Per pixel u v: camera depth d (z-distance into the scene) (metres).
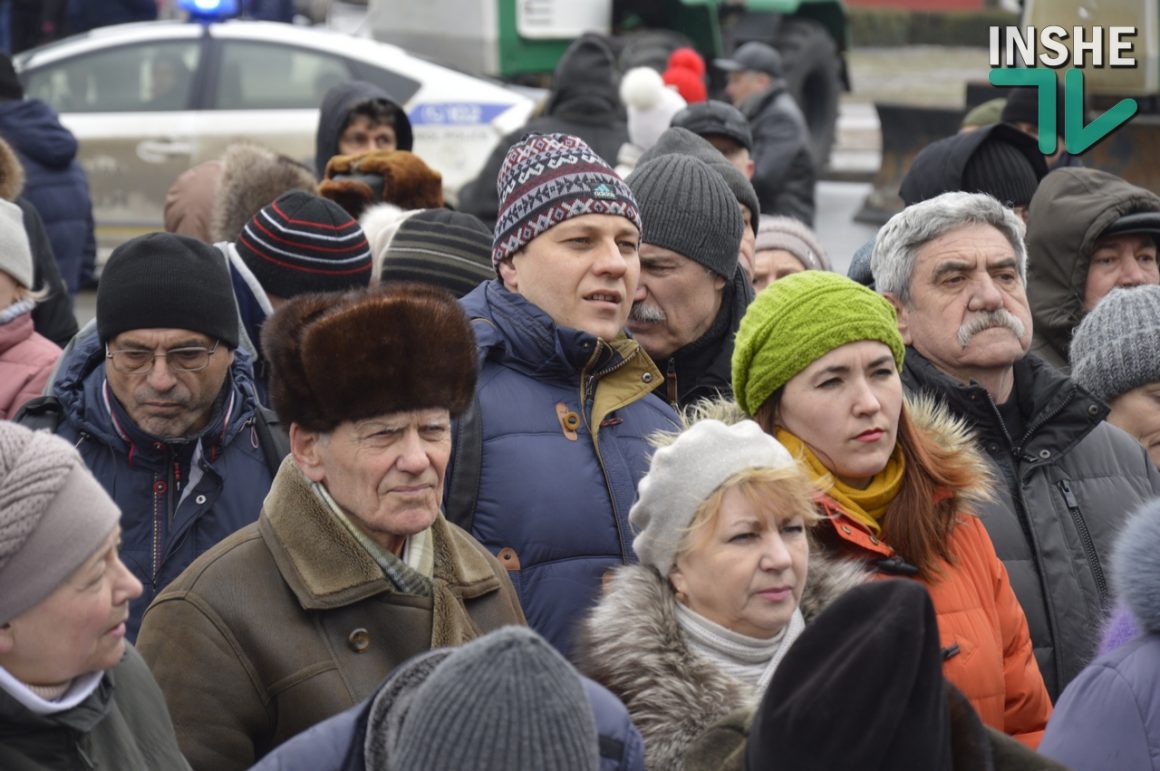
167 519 7.71
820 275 7.38
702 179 8.85
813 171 21.89
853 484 7.21
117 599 5.23
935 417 7.76
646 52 26.78
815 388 7.14
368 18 30.94
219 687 5.94
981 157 11.99
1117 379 9.51
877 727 4.28
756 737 4.50
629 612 6.26
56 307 13.05
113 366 7.71
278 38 25.44
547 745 4.14
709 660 6.17
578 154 7.82
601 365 7.69
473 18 29.31
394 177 12.47
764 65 22.20
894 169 28.55
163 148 25.06
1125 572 6.11
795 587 6.37
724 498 6.30
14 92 16.25
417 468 6.08
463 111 24.98
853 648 4.38
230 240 11.57
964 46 49.34
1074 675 8.11
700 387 9.12
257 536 6.25
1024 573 8.22
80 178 16.56
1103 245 11.20
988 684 7.01
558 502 7.31
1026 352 8.80
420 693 4.27
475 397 7.46
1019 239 8.73
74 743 5.19
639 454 7.61
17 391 9.50
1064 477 8.51
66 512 5.10
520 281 7.80
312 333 6.08
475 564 6.53
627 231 7.80
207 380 7.75
